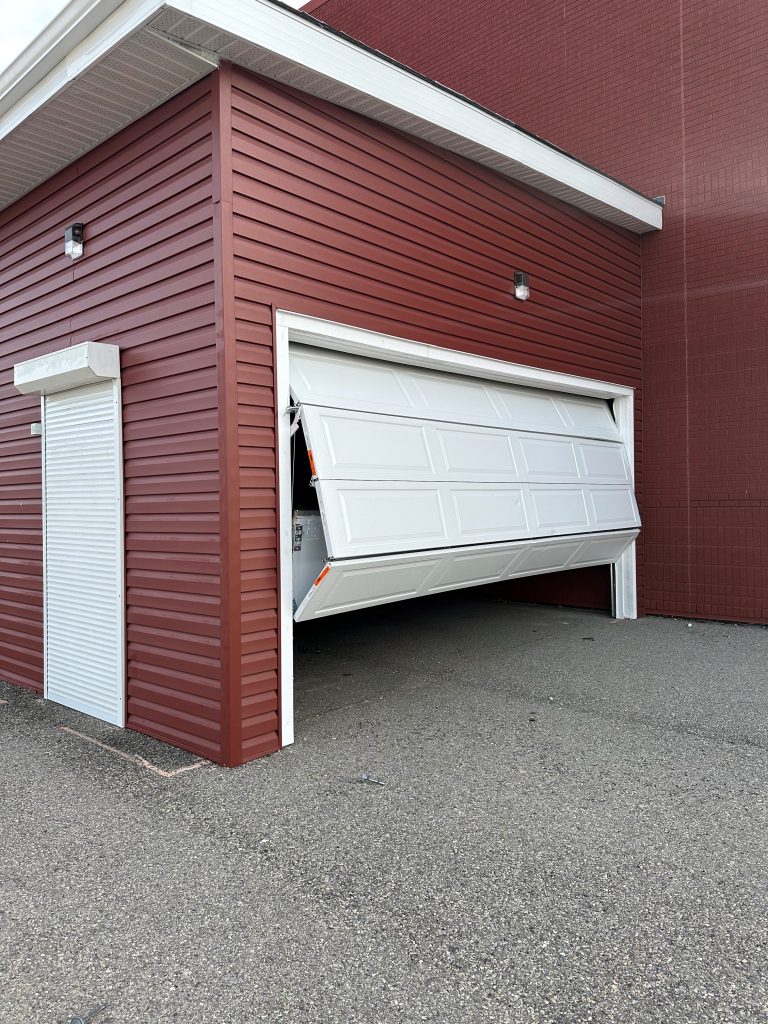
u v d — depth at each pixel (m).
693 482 8.10
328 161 4.51
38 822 3.32
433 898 2.65
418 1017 2.04
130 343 4.51
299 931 2.46
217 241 3.86
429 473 5.09
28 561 5.69
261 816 3.35
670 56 8.17
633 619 8.27
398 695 5.35
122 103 4.22
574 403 7.62
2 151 4.78
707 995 2.11
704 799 3.51
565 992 2.13
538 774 3.83
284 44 3.90
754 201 7.66
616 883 2.75
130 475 4.55
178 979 2.21
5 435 5.93
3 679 6.08
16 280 5.64
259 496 4.06
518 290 6.23
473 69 10.12
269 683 4.14
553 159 6.29
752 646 6.82
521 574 6.61
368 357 5.14
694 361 8.08
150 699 4.47
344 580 4.41
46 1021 2.03
